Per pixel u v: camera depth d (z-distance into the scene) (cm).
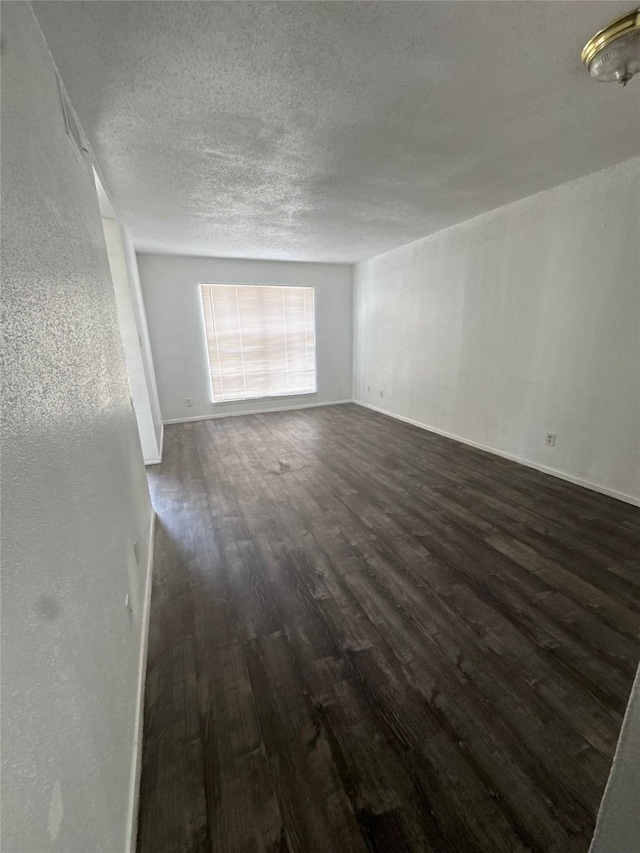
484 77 149
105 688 88
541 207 290
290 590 183
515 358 334
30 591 55
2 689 45
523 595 175
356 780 104
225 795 101
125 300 332
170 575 197
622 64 133
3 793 42
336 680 135
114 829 81
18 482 55
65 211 107
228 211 307
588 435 283
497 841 91
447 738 114
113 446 136
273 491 299
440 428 444
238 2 110
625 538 219
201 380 533
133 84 144
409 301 464
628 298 246
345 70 142
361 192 271
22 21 89
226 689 132
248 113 168
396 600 175
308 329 586
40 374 69
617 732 115
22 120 80
